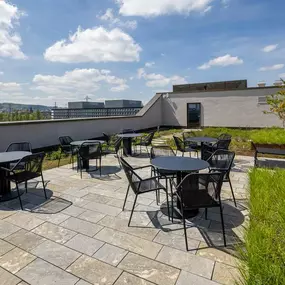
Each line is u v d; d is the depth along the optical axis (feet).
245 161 18.76
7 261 6.38
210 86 50.72
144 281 5.55
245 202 10.28
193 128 47.16
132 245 7.09
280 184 8.17
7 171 11.14
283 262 4.00
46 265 6.20
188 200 7.52
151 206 10.02
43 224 8.50
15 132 21.35
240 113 42.09
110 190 12.16
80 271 5.95
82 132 28.99
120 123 36.42
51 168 17.08
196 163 9.23
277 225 5.37
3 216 9.16
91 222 8.63
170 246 7.00
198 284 5.41
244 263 4.56
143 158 20.65
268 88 39.09
